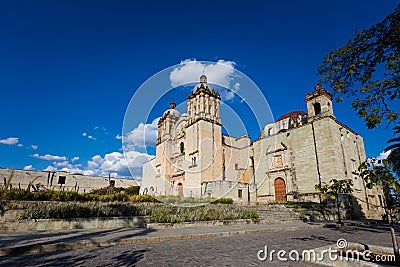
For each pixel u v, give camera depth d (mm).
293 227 14281
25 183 38000
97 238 8852
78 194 15195
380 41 10938
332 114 29938
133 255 6797
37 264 5852
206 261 6207
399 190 5441
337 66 11969
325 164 27781
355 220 22516
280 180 31875
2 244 7480
